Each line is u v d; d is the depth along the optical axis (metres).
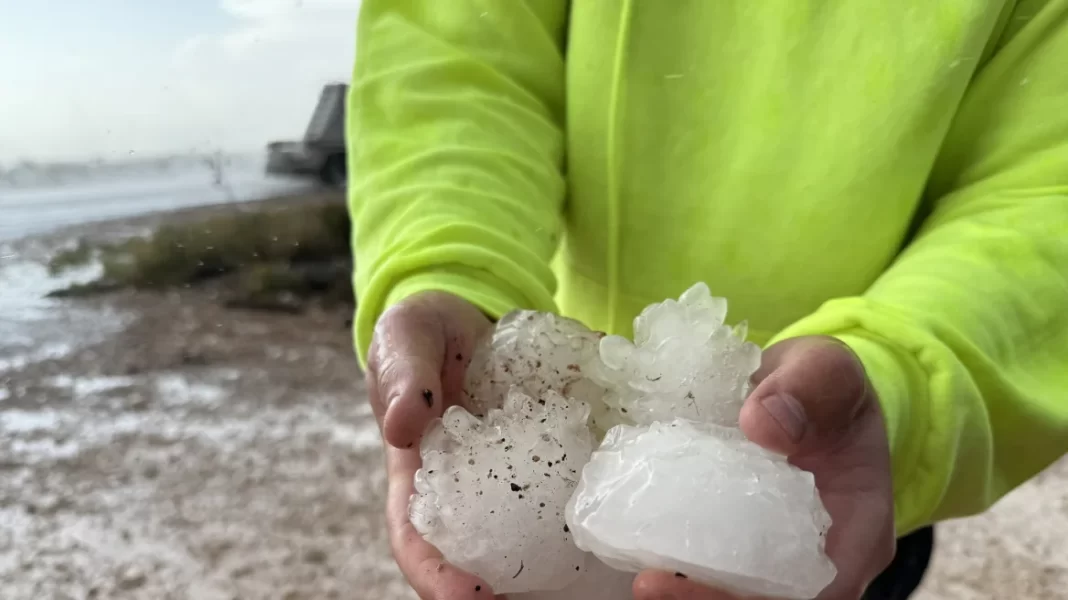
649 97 0.41
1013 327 0.33
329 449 0.72
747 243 0.41
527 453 0.29
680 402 0.30
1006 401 0.31
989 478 0.33
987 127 0.39
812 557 0.24
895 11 0.38
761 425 0.25
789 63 0.40
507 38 0.43
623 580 0.28
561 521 0.28
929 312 0.31
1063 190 0.36
